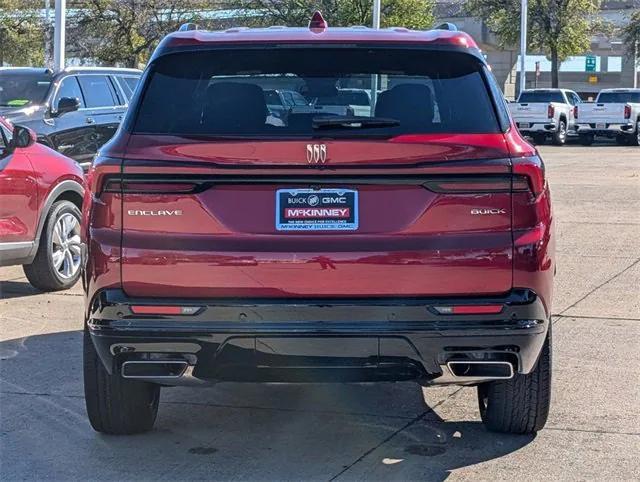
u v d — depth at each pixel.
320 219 4.12
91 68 12.90
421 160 4.11
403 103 4.36
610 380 6.06
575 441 4.98
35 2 41.81
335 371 4.24
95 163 4.26
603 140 38.12
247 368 4.22
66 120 11.98
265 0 39.34
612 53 60.66
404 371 4.24
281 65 4.60
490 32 48.50
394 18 37.81
